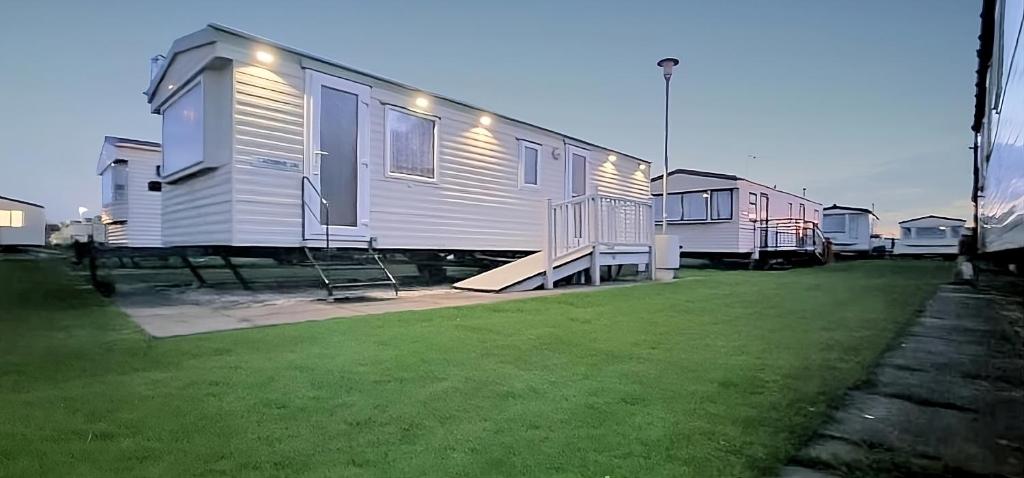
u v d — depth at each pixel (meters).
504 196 9.18
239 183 5.81
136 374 2.57
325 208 6.54
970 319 4.66
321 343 3.32
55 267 10.79
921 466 1.64
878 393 2.40
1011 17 2.72
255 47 5.97
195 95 6.25
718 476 1.56
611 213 8.75
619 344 3.45
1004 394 2.39
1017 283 5.56
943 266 16.55
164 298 6.02
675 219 17.83
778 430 1.93
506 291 6.99
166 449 1.71
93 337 3.44
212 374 2.58
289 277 8.75
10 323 4.01
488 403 2.22
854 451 1.75
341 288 6.06
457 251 8.36
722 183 16.70
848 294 6.85
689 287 7.77
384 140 7.21
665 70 12.12
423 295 6.47
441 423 1.98
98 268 7.77
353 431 1.89
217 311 4.80
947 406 2.22
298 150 6.30
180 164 6.71
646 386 2.49
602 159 11.92
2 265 11.46
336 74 6.68
